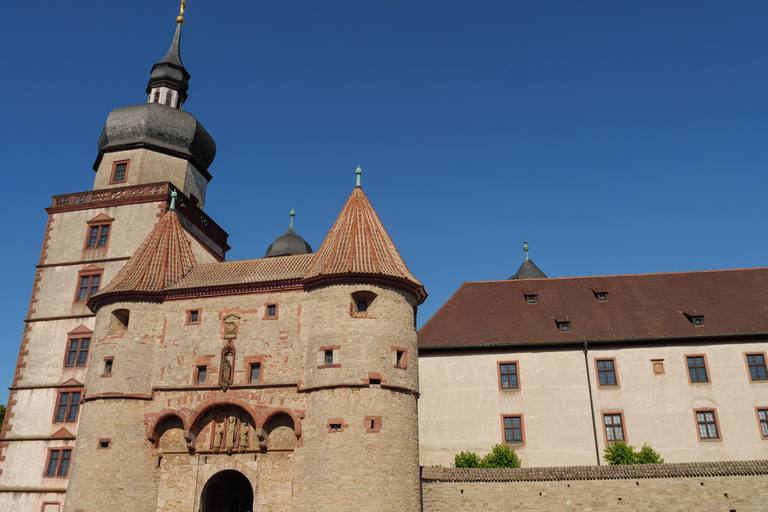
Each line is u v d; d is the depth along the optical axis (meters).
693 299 45.72
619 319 44.38
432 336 44.34
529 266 63.38
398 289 33.62
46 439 40.78
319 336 32.41
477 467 35.84
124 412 33.53
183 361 34.53
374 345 31.80
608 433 40.44
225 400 33.03
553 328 44.09
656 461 36.00
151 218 45.69
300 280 34.12
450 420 41.62
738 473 30.78
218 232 52.00
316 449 30.34
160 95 53.72
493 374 42.44
